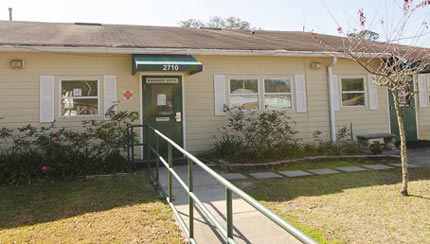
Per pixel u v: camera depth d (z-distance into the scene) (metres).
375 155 8.98
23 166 6.78
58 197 5.55
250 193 5.66
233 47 9.57
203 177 7.03
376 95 11.22
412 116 11.76
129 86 8.94
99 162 7.44
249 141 9.33
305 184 6.29
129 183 6.48
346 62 10.96
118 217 4.49
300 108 10.45
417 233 3.74
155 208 4.88
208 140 9.56
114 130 7.86
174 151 9.18
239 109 9.89
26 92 8.23
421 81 11.77
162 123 9.18
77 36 9.43
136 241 3.69
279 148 9.03
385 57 8.43
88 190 5.98
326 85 10.76
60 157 7.18
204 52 9.03
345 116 10.88
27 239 3.79
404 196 5.23
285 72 10.36
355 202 4.99
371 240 3.58
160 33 11.52
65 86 8.52
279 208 4.79
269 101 10.20
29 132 7.76
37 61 8.32
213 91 9.66
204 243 3.62
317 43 11.61
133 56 8.60
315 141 10.48
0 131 7.59
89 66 8.68
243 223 4.23
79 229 4.07
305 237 1.50
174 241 3.70
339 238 3.65
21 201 5.33
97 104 8.72
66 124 8.44
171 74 9.29
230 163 8.16
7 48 7.57
